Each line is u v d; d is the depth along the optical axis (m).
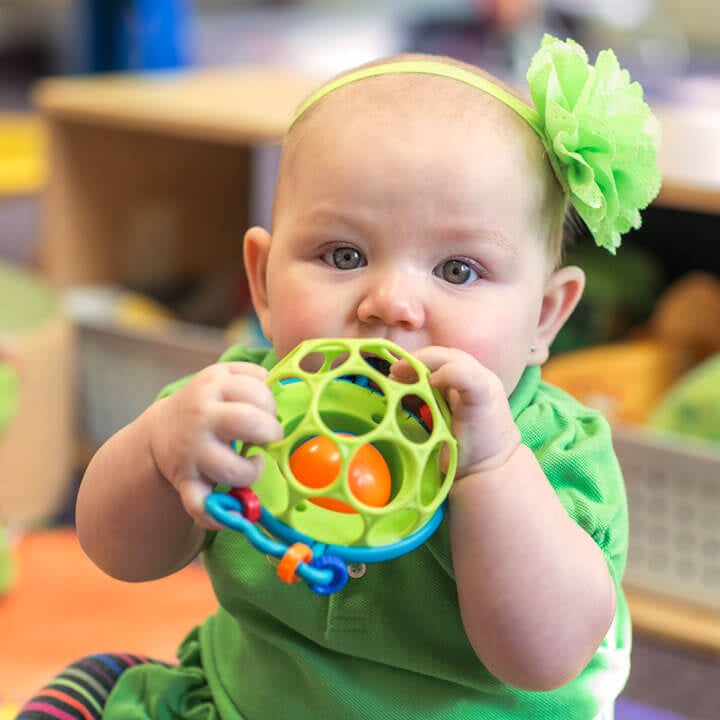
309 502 0.64
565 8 3.38
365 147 0.73
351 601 0.77
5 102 4.54
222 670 0.85
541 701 0.78
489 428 0.66
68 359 1.79
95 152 2.01
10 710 1.01
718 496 1.44
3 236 3.25
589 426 0.82
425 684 0.78
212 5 4.85
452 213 0.72
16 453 1.68
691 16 3.96
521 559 0.67
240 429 0.62
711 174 1.47
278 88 2.11
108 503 0.73
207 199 2.20
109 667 0.89
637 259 1.89
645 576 1.51
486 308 0.72
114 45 2.27
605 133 0.76
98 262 2.06
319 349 0.67
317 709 0.78
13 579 1.22
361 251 0.73
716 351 1.71
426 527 0.64
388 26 4.13
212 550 0.82
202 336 1.92
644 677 1.43
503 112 0.76
